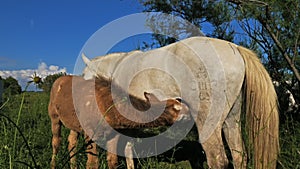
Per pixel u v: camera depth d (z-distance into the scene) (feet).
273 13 17.38
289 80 20.70
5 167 8.10
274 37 17.12
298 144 11.68
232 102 13.48
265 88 13.23
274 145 12.44
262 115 13.00
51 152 13.16
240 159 12.96
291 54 19.69
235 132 13.47
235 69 13.48
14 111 18.88
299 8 17.33
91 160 10.71
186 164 17.15
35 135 14.98
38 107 22.15
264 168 12.31
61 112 12.95
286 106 19.83
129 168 14.82
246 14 17.17
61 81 13.71
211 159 13.51
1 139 9.94
